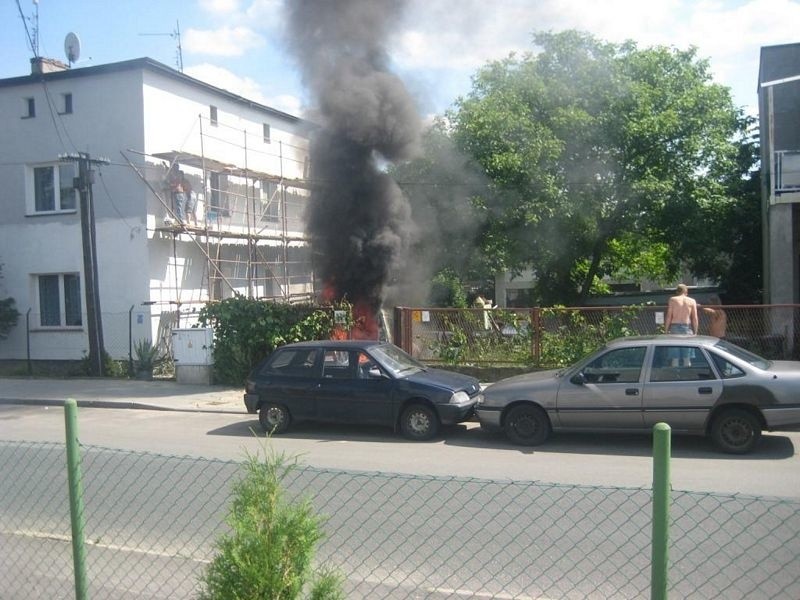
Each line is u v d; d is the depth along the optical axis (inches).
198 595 130.0
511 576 185.6
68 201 756.0
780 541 207.0
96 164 690.2
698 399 336.2
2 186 771.4
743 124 1031.0
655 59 913.5
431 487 273.3
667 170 910.4
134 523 230.2
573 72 892.0
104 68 721.0
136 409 526.0
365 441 390.0
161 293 738.8
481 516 234.8
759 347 533.3
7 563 188.2
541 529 221.3
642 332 555.5
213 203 836.6
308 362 415.5
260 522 120.3
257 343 595.5
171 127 758.5
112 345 732.7
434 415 386.9
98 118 732.0
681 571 187.9
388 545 208.8
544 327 575.5
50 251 757.3
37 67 769.6
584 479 290.7
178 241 762.8
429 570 190.1
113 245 730.2
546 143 826.2
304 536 120.5
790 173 627.8
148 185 697.6
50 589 170.1
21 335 773.3
